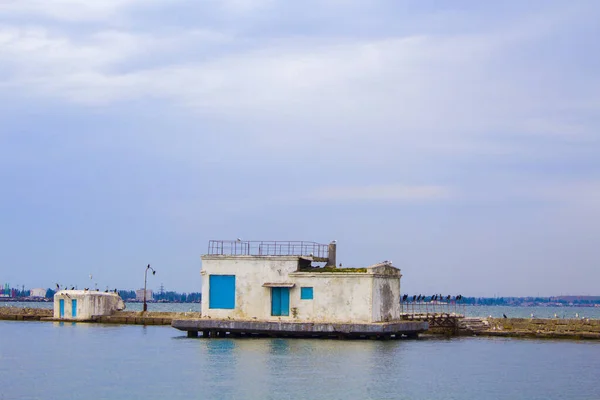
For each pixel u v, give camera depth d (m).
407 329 81.88
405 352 72.50
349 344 76.12
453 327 93.81
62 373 60.88
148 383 55.62
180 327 81.50
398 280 85.12
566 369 63.41
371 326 76.25
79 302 118.38
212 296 81.94
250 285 80.88
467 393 52.31
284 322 78.12
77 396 51.25
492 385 55.41
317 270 81.12
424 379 57.41
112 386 54.69
